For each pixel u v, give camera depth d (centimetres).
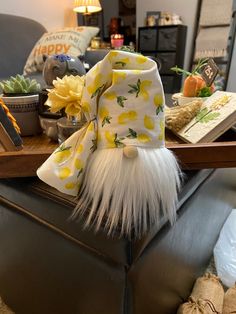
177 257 58
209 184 69
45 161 47
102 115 42
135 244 43
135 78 40
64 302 58
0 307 77
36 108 75
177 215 53
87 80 42
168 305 61
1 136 50
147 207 42
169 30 257
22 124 75
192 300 67
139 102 40
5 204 59
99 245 45
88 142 43
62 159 44
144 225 43
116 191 40
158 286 53
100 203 42
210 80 88
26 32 212
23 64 209
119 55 40
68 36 191
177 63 262
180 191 53
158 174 41
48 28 260
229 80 254
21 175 51
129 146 40
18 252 62
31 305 68
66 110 49
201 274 82
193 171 60
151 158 41
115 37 265
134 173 39
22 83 75
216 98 71
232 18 243
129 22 335
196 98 82
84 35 194
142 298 48
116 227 42
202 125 64
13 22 207
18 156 50
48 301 62
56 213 50
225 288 79
